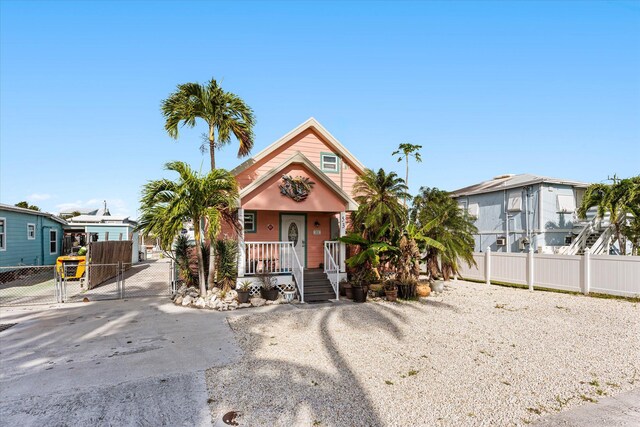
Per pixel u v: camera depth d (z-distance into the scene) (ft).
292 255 42.50
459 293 44.55
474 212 82.33
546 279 46.98
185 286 42.16
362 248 46.98
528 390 16.70
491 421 13.98
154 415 14.48
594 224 63.05
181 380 17.88
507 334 25.94
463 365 19.80
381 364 19.94
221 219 42.60
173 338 25.20
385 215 44.88
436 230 47.47
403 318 30.89
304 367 19.49
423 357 21.07
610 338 24.99
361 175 49.85
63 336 25.91
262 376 18.29
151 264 95.50
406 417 14.25
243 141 45.34
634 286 38.83
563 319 30.60
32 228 68.74
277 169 40.96
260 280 39.81
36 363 20.48
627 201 51.78
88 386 17.26
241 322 29.60
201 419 14.16
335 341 24.21
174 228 34.27
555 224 68.74
